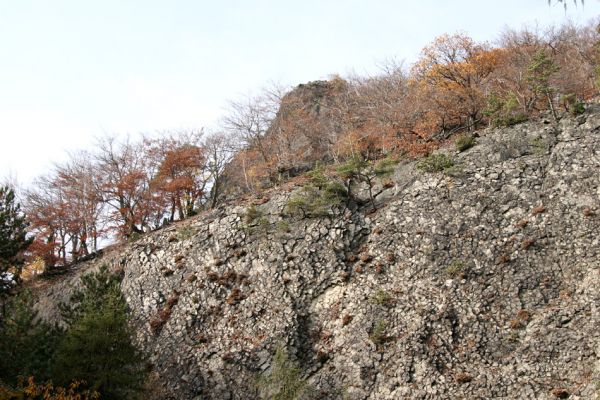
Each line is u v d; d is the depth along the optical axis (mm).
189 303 28109
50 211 39344
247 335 25781
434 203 27656
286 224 29281
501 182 27250
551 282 22859
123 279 31188
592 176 25531
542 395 19203
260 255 28656
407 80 42469
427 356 21875
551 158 27297
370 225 28219
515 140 29094
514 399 19531
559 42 43750
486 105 34719
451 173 28797
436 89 37406
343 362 23250
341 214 29062
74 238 40312
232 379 24469
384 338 23141
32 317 22375
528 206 25781
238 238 29953
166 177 40719
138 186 40562
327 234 28328
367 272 26203
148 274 30609
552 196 25688
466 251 25172
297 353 24375
